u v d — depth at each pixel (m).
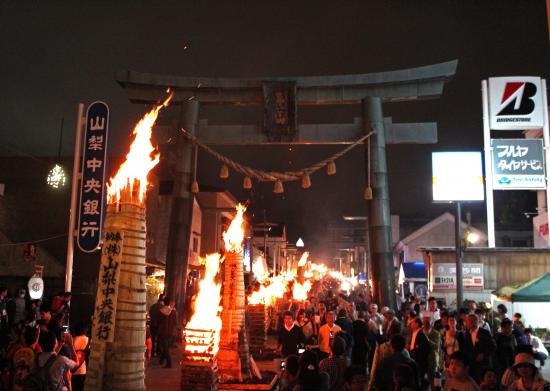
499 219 45.38
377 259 19.86
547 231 29.03
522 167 25.08
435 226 43.97
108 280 5.54
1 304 13.68
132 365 5.42
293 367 5.86
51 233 28.73
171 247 20.86
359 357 11.61
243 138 21.45
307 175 19.80
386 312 12.68
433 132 21.09
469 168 24.73
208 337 10.17
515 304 18.41
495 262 24.28
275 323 24.59
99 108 14.20
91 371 5.38
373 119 20.78
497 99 25.59
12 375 8.12
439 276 24.77
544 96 25.45
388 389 6.99
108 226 5.69
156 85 21.83
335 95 21.42
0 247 23.12
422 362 9.22
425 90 21.02
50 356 6.55
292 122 21.06
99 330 5.45
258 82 21.62
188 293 25.64
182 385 10.08
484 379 6.61
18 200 29.16
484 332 9.00
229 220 43.28
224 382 11.38
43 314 9.73
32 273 24.03
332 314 11.11
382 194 20.28
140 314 5.58
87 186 13.84
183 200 21.19
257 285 19.11
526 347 6.26
